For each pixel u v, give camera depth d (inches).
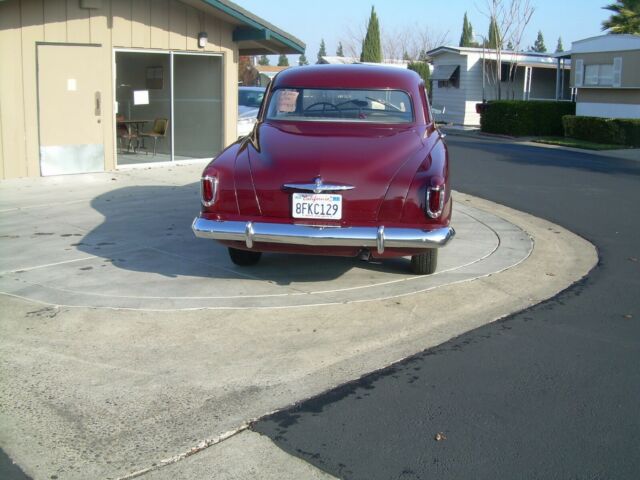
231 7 522.6
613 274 287.7
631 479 137.6
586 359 197.2
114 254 295.0
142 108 619.8
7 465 140.9
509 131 1096.2
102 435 152.8
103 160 508.7
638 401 171.2
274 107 283.9
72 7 472.4
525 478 137.9
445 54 1433.3
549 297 254.2
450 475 138.9
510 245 334.3
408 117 277.3
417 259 269.4
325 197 227.9
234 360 192.7
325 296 247.3
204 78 583.8
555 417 162.6
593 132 992.2
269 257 298.4
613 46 1062.4
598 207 447.8
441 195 228.1
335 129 264.8
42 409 163.6
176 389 174.9
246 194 233.5
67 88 479.8
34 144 470.3
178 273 270.5
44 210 377.7
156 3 518.9
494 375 185.5
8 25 445.4
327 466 141.9
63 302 234.7
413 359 195.6
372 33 2018.9
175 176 504.1
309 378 182.5
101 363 189.2
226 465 142.1
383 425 158.2
